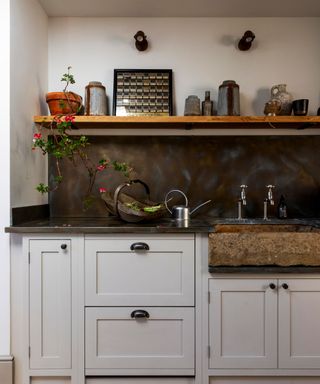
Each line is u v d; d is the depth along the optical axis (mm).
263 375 1510
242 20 2098
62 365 1511
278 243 1464
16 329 1574
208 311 1507
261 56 2102
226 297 1505
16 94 1628
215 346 1506
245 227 1961
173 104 2105
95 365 1510
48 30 2098
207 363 1508
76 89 2105
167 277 1516
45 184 2055
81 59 2109
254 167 2117
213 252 1471
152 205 1913
